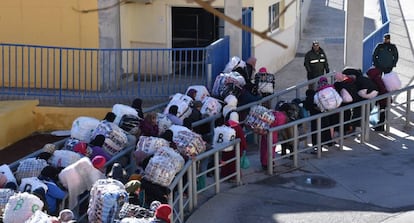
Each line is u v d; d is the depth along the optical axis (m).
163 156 8.62
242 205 9.97
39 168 8.34
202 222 9.37
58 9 14.44
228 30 14.63
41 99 13.61
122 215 6.95
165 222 6.63
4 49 14.82
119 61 14.82
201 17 16.78
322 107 11.94
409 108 13.45
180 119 10.99
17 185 8.06
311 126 12.38
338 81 12.49
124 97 13.55
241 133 10.79
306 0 24.38
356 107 12.60
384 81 13.05
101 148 9.31
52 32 14.57
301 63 19.38
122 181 8.29
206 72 13.41
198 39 16.94
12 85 14.99
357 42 14.82
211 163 10.77
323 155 12.15
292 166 11.61
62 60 14.66
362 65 15.09
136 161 9.21
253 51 16.28
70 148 9.41
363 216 9.56
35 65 13.88
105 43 14.47
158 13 15.89
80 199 8.25
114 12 14.73
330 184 10.81
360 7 14.68
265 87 13.11
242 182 10.88
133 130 10.32
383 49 14.94
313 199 10.21
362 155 12.13
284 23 18.78
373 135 13.17
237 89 12.63
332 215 9.61
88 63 14.44
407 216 9.54
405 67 18.61
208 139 11.52
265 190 10.56
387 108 13.10
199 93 12.16
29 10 14.58
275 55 18.11
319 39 22.14
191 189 9.65
